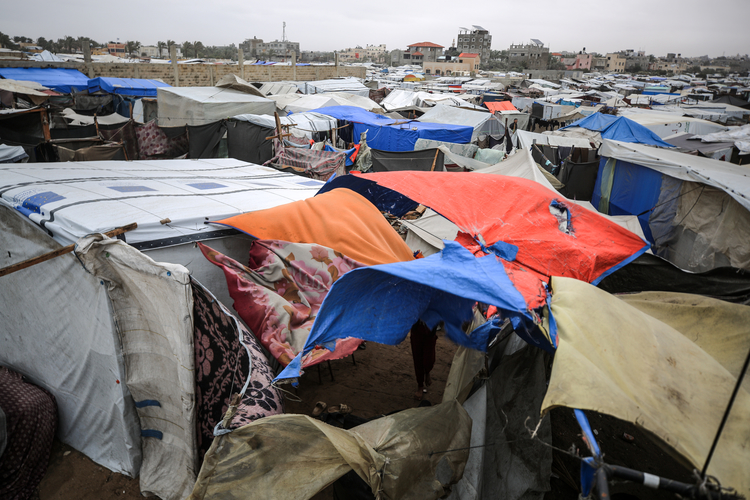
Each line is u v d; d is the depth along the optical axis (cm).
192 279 352
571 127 2034
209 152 1396
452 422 359
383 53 17575
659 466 422
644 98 4319
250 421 313
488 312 390
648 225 1027
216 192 628
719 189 845
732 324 358
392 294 333
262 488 292
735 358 337
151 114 1906
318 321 287
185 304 342
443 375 614
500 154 1572
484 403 383
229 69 3081
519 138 1603
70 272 422
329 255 488
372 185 627
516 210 477
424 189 511
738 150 1401
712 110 2942
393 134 1736
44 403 454
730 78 10675
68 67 2430
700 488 194
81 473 442
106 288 389
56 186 557
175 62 2773
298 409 515
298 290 470
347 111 1995
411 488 319
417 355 530
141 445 431
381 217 571
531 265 419
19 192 516
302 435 295
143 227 452
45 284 448
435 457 332
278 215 523
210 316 363
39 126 1034
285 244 483
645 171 1043
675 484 199
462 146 1612
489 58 13688
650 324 319
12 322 496
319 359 379
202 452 385
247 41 14825
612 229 455
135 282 370
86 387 441
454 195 500
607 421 479
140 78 2658
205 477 282
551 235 444
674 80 8575
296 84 3197
